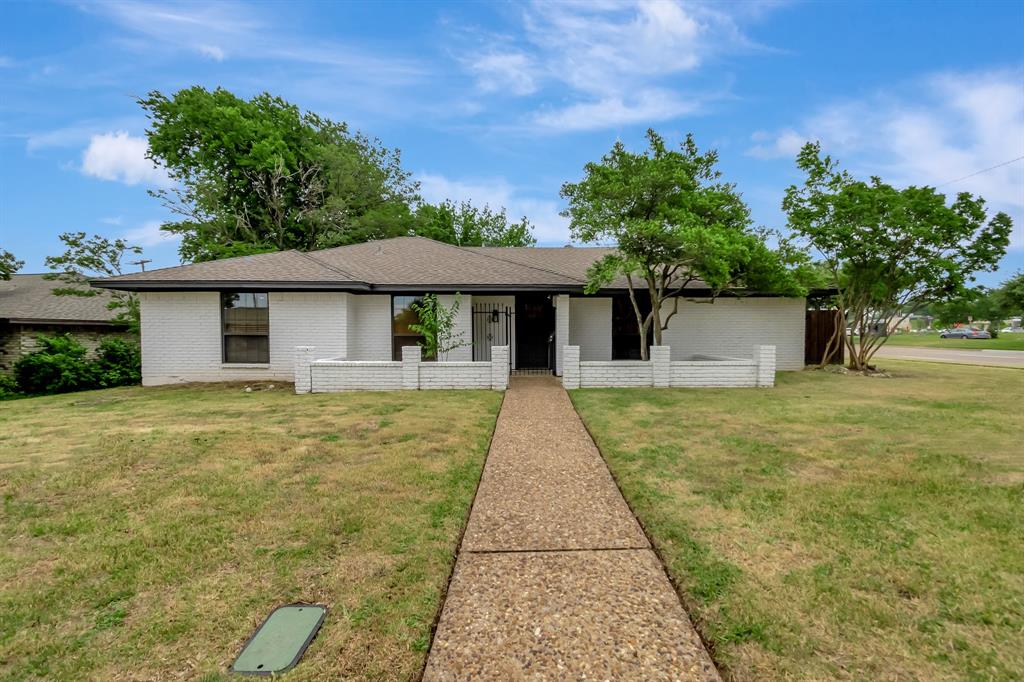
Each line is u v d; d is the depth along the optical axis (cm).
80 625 250
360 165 2889
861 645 229
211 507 399
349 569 301
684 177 1025
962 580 283
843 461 510
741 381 1064
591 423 693
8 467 500
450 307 1253
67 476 471
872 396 933
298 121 2931
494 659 223
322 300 1207
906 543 328
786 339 1438
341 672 214
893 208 1223
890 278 1320
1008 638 234
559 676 212
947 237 1243
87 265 1658
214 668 218
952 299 1301
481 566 309
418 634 240
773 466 495
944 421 703
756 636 236
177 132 2466
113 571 301
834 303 1655
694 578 287
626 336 1455
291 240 2730
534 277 1289
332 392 1032
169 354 1206
